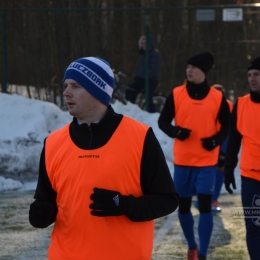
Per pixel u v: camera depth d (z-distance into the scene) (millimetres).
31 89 28812
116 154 5887
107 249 5840
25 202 17391
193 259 12164
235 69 27609
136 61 28797
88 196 5832
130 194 5902
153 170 6035
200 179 12320
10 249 12945
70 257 5902
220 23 27438
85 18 29047
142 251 5996
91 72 6035
